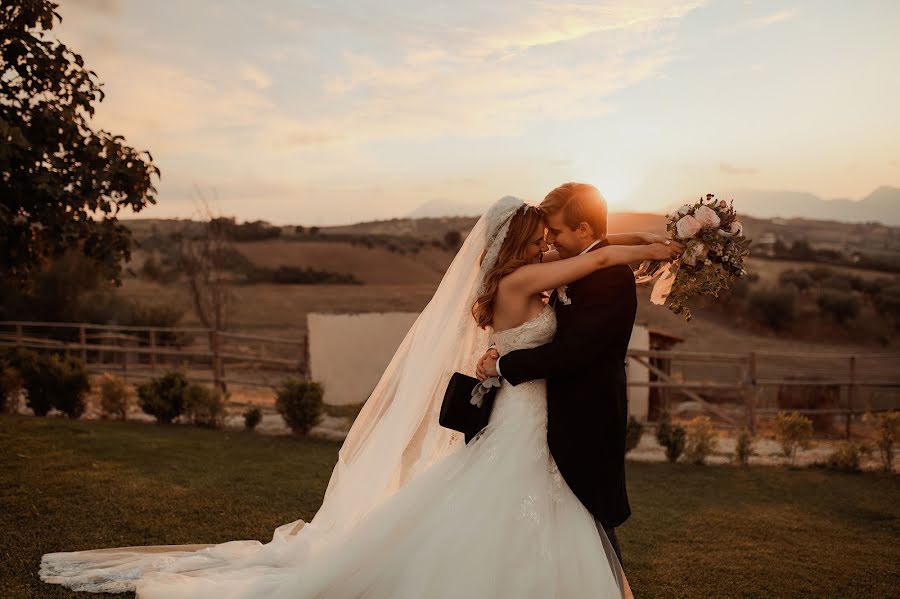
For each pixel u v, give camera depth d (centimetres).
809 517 689
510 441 329
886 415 995
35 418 974
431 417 373
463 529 311
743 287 4234
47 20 682
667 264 362
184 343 2755
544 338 340
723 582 482
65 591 376
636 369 1719
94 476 623
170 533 488
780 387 1537
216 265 2942
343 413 1390
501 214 345
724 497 776
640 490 799
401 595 310
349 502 373
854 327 3934
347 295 4712
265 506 580
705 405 1376
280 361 1595
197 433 1004
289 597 328
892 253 8050
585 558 312
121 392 1119
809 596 463
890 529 656
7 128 594
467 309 364
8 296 2548
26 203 702
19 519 495
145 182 741
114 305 2783
